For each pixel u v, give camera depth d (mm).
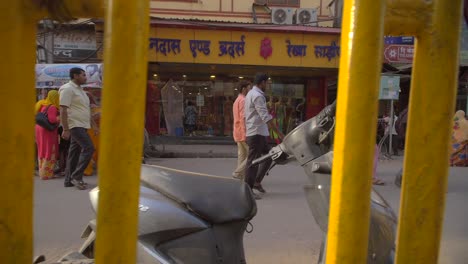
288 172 7633
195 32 11891
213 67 12898
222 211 2152
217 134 14461
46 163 6797
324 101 14695
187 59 11977
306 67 12469
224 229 2170
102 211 812
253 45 12125
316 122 2309
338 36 12281
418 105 999
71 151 6145
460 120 8703
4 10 841
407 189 1024
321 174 2146
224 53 12062
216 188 2229
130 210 814
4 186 864
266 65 12266
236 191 2242
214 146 13078
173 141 13805
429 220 1012
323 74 14141
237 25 11930
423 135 998
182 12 13656
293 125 14633
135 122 800
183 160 9906
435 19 959
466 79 11523
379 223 1981
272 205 5258
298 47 12242
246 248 3771
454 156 8656
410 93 1024
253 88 5613
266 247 3801
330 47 12336
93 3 859
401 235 1034
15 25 849
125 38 775
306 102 14688
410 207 1020
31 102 899
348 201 866
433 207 1012
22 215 891
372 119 853
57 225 4328
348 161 860
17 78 862
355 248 873
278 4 14016
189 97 14266
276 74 14281
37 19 885
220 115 14445
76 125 5918
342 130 868
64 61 11945
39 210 4879
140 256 2121
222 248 2143
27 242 901
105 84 794
